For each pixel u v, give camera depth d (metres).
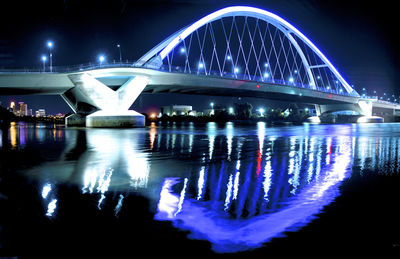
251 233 4.89
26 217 5.52
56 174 9.69
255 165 11.83
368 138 27.95
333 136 30.67
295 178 9.22
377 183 8.51
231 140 24.75
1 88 45.19
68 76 47.00
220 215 5.71
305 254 4.19
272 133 35.97
